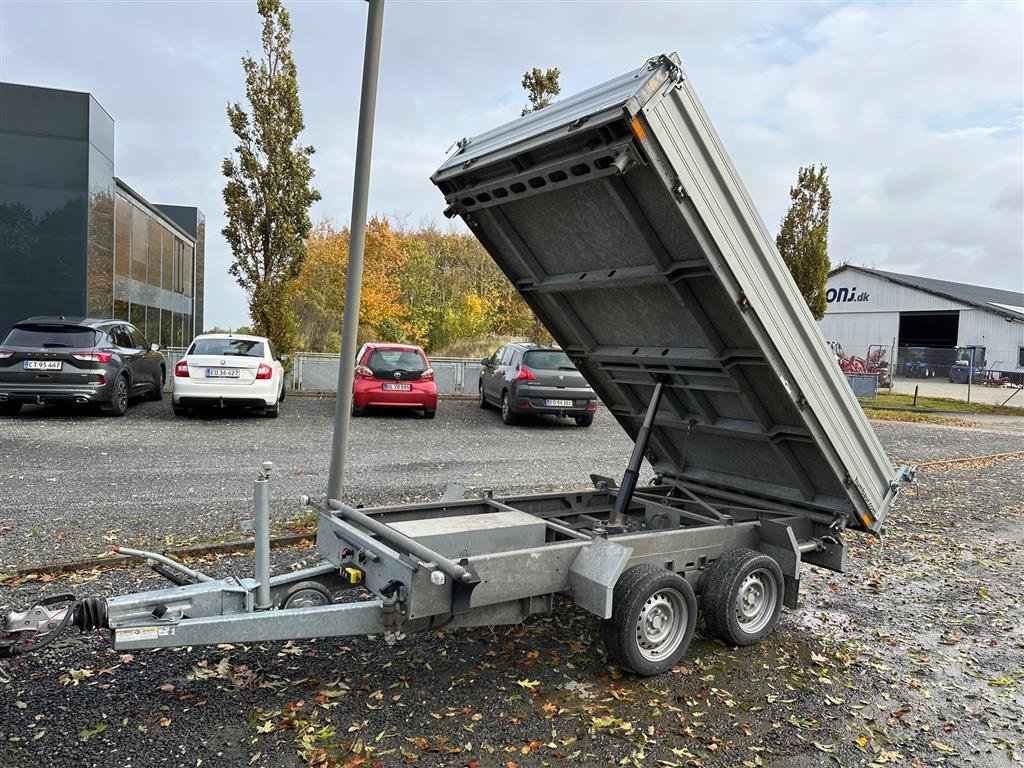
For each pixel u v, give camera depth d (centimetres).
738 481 562
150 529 630
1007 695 401
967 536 761
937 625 503
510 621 373
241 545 587
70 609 307
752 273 392
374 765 306
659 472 626
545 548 375
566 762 315
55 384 1227
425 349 3594
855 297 4972
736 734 345
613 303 487
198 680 372
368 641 429
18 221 1756
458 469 977
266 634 327
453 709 355
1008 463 1305
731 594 421
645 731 343
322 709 350
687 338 466
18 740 312
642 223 397
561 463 1063
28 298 1777
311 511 707
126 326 1447
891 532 767
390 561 349
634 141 339
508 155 405
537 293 532
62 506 695
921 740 349
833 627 490
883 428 1848
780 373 416
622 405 602
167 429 1212
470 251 4138
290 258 1952
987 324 4262
